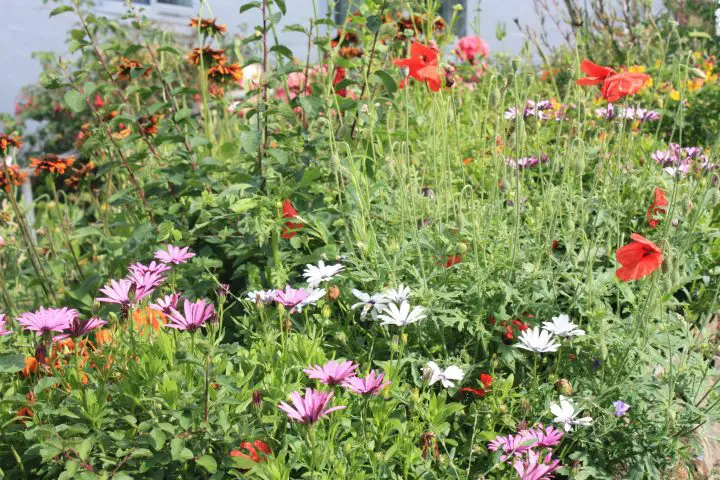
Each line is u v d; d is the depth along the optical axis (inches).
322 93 139.3
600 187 127.2
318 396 67.6
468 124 176.1
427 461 79.3
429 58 103.7
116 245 119.4
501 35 191.9
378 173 130.4
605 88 101.2
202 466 76.4
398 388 84.9
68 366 81.5
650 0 206.8
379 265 100.8
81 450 69.7
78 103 120.1
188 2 305.3
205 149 145.3
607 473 88.2
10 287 148.4
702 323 104.2
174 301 81.7
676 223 112.9
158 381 78.3
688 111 195.0
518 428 85.3
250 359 86.9
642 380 92.7
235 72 161.6
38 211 199.5
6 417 78.7
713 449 102.5
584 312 96.0
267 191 117.8
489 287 98.4
